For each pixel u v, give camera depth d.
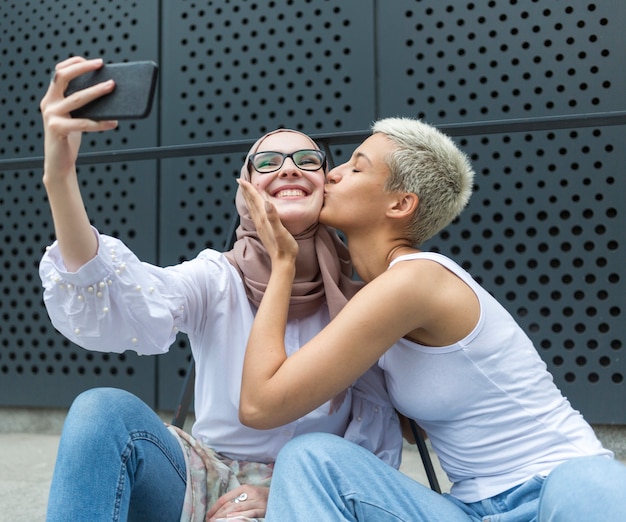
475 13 3.02
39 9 3.56
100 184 3.43
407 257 1.25
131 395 1.19
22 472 2.67
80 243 1.11
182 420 1.56
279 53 3.21
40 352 3.44
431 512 1.11
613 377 2.89
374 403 1.39
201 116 3.30
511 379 1.21
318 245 1.39
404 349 1.25
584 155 2.90
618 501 0.91
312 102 3.17
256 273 1.36
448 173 1.34
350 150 3.12
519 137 2.96
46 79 3.54
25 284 3.50
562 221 2.92
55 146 1.02
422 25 3.08
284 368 1.15
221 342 1.34
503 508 1.18
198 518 1.23
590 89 2.91
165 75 3.36
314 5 3.18
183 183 3.30
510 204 2.98
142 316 1.18
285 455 1.08
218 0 3.29
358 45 3.12
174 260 3.30
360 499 1.07
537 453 1.19
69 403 3.37
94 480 1.07
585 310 2.89
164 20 3.37
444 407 1.22
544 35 2.96
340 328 1.15
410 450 2.94
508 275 2.97
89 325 1.17
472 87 3.02
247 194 1.31
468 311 1.21
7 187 3.56
